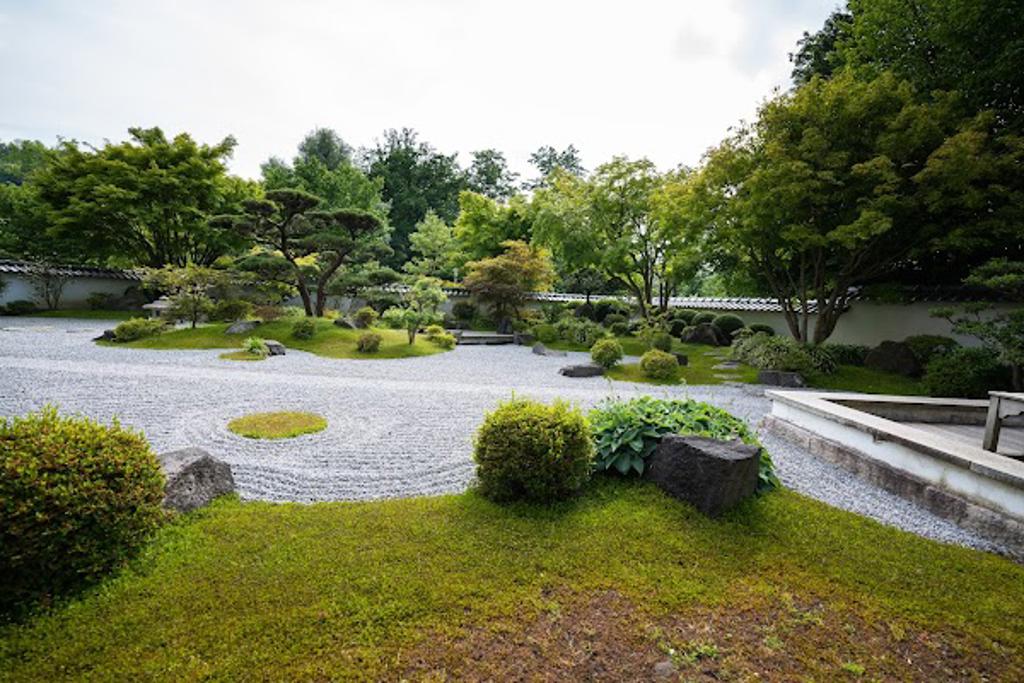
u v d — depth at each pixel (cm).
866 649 191
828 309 1038
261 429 495
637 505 303
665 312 1506
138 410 546
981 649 196
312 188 2384
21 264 1673
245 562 226
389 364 1034
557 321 1703
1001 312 978
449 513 289
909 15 943
